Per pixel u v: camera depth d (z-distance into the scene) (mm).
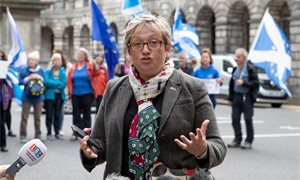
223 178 11570
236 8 41719
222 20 42344
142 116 4434
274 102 31438
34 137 17391
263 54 18172
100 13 19734
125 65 20234
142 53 4430
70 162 13195
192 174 4465
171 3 47219
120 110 4535
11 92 14953
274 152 15195
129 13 19547
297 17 35688
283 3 38594
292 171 12500
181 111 4445
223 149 4453
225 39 42281
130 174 4512
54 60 17188
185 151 4441
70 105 24688
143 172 4414
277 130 20328
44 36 72375
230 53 42312
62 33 68562
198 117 4516
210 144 4328
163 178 4398
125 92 4590
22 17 34750
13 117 23516
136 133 4453
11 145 15773
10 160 13328
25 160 4129
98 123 4777
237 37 42438
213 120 4531
